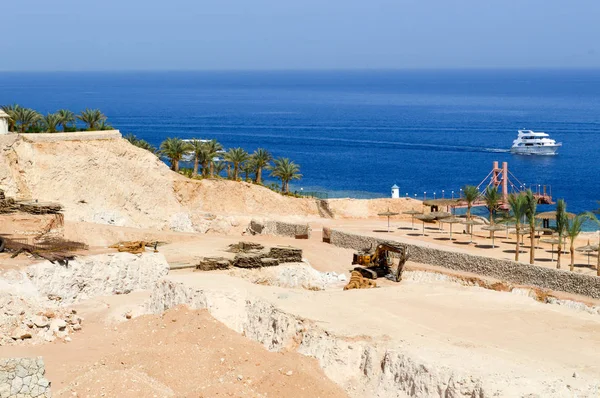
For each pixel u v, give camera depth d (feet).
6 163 306.76
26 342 194.39
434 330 176.24
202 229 341.62
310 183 571.28
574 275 237.66
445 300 203.51
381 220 370.12
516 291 244.22
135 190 339.36
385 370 157.28
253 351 174.70
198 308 199.52
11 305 203.51
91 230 296.51
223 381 159.22
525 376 143.64
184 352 174.19
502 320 185.98
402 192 543.80
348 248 311.47
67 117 398.83
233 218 346.74
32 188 312.29
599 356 161.38
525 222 355.36
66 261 239.30
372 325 176.04
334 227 344.08
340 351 165.78
